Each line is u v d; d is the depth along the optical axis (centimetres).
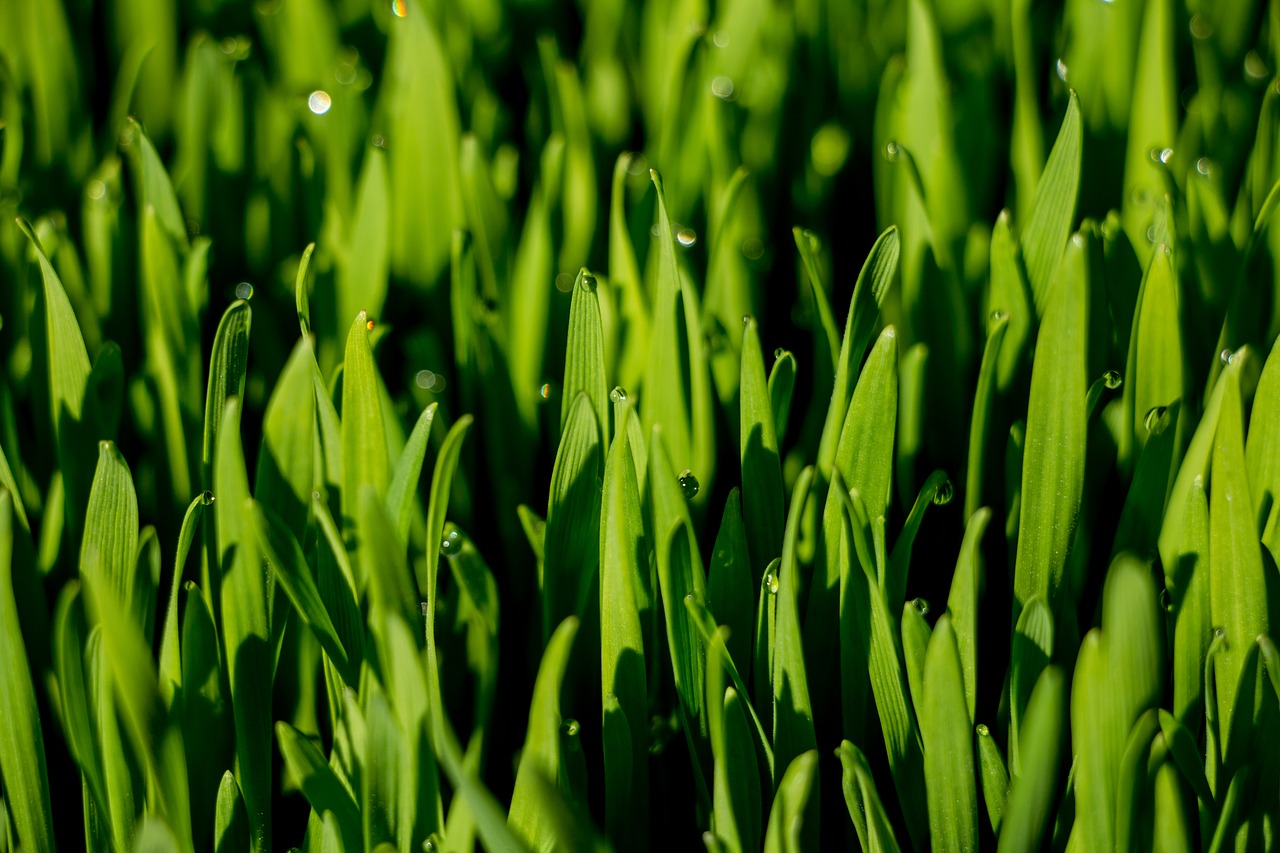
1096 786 24
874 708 26
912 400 28
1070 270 25
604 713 25
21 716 25
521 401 29
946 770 25
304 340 26
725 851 25
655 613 26
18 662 25
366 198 29
